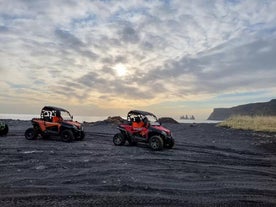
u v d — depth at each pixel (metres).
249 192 7.14
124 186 7.21
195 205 6.00
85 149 14.09
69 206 5.60
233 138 21.08
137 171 9.16
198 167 10.39
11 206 5.52
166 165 10.52
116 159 11.33
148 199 6.23
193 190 7.20
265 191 7.29
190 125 32.88
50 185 7.17
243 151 15.20
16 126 30.86
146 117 16.03
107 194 6.50
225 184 7.92
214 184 7.89
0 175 8.15
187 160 11.85
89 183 7.46
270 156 13.74
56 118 17.77
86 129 28.02
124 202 5.96
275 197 6.79
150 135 15.62
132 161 11.02
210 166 10.70
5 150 12.84
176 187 7.42
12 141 16.62
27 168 9.15
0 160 10.42
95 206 5.66
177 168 10.02
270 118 30.88
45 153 12.27
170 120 38.47
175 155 13.18
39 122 17.91
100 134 23.17
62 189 6.80
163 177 8.54
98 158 11.44
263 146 17.17
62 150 13.41
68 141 17.12
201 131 26.12
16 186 6.98
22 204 5.65
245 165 11.19
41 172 8.62
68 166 9.59
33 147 14.12
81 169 9.16
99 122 36.41
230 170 10.05
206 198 6.54
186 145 17.28
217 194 6.89
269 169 10.50
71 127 17.42
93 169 9.20
